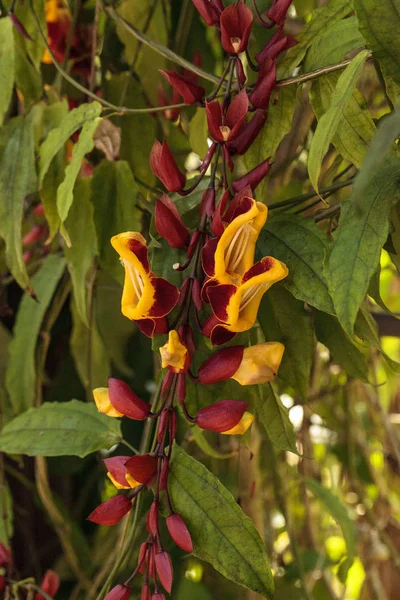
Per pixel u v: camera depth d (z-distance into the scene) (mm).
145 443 617
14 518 994
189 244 578
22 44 767
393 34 524
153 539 579
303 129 839
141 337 991
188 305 566
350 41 581
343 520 896
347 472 1126
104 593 608
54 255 875
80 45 842
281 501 938
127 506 589
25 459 999
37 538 1000
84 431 677
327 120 537
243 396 638
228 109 576
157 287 550
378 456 1333
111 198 706
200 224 571
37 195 914
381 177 552
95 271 811
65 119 692
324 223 697
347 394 1019
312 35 607
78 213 736
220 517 580
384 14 519
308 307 699
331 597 1129
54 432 681
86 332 916
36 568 986
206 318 602
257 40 750
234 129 572
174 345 546
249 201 539
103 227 705
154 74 845
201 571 1042
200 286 567
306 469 1039
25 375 866
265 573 573
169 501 583
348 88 535
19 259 714
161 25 851
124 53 895
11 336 948
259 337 705
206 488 583
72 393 1008
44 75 870
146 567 579
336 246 543
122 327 949
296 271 582
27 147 725
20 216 713
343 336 680
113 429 672
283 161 852
